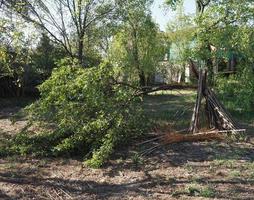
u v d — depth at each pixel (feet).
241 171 27.86
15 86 72.43
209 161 30.19
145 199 22.95
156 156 31.42
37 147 32.60
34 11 67.31
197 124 37.35
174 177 26.66
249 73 46.60
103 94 33.12
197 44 50.90
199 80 38.96
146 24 84.69
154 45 85.71
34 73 72.59
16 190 24.35
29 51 55.62
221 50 49.24
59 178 26.78
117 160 30.50
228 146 33.88
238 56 48.37
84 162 29.63
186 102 62.64
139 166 29.19
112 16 74.13
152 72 87.45
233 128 36.81
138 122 34.88
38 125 36.04
